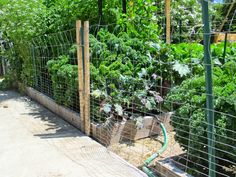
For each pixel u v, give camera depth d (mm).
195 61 4543
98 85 4664
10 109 6379
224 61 3896
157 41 5254
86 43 4453
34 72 7195
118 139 4352
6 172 3479
